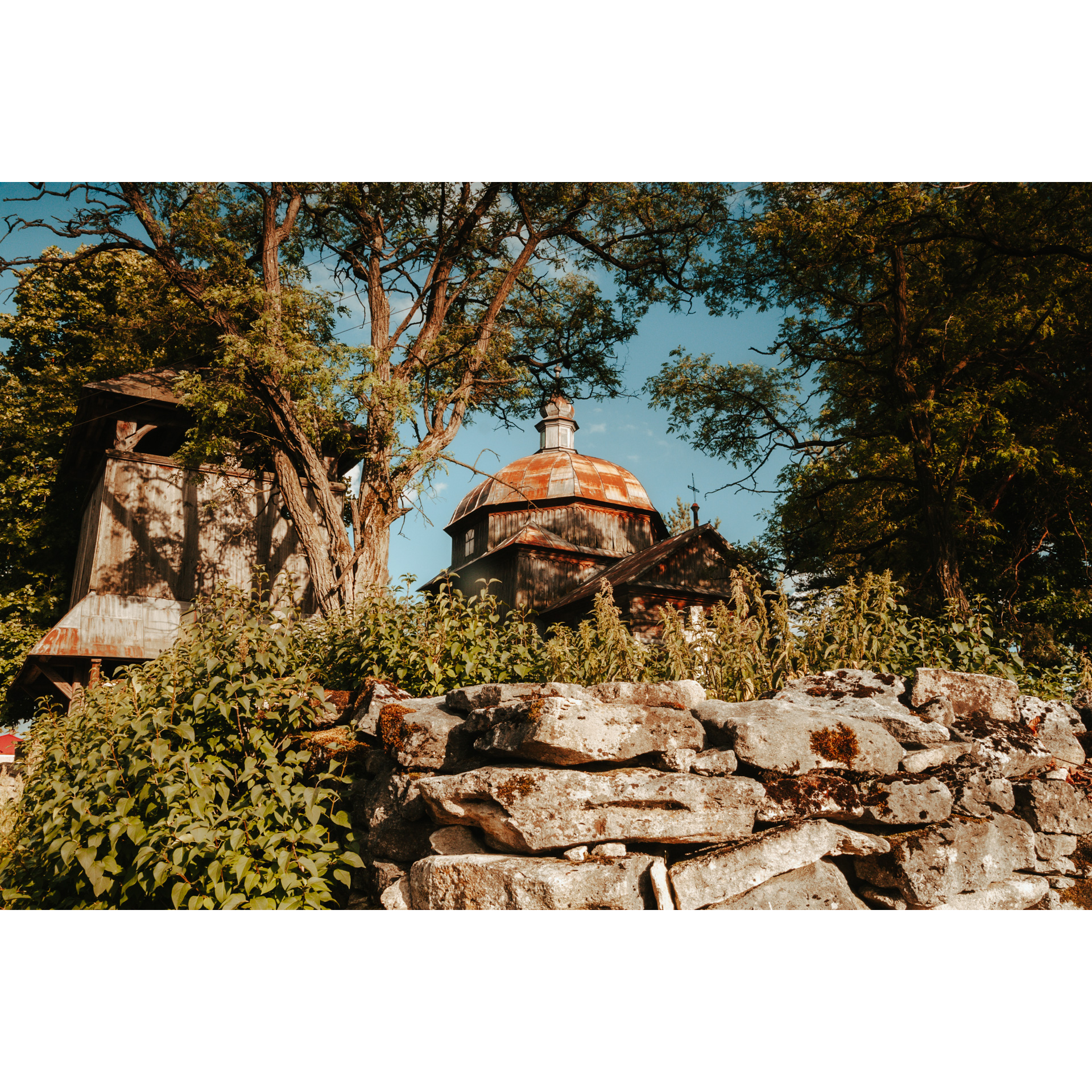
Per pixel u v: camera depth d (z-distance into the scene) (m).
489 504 25.92
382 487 11.01
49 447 19.16
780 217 14.30
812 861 3.56
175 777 3.90
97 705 5.01
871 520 16.23
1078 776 4.38
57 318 20.89
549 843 3.27
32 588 18.66
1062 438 14.14
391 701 4.53
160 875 3.41
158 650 13.47
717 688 4.95
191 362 15.83
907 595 14.70
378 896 3.91
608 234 14.36
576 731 3.39
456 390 12.38
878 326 16.03
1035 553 15.20
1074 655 7.77
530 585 23.00
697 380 17.56
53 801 4.17
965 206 13.99
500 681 5.14
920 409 13.42
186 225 11.60
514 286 14.52
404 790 3.96
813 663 5.25
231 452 12.16
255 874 3.46
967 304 13.80
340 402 10.50
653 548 20.86
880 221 13.45
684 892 3.28
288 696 4.54
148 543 14.62
